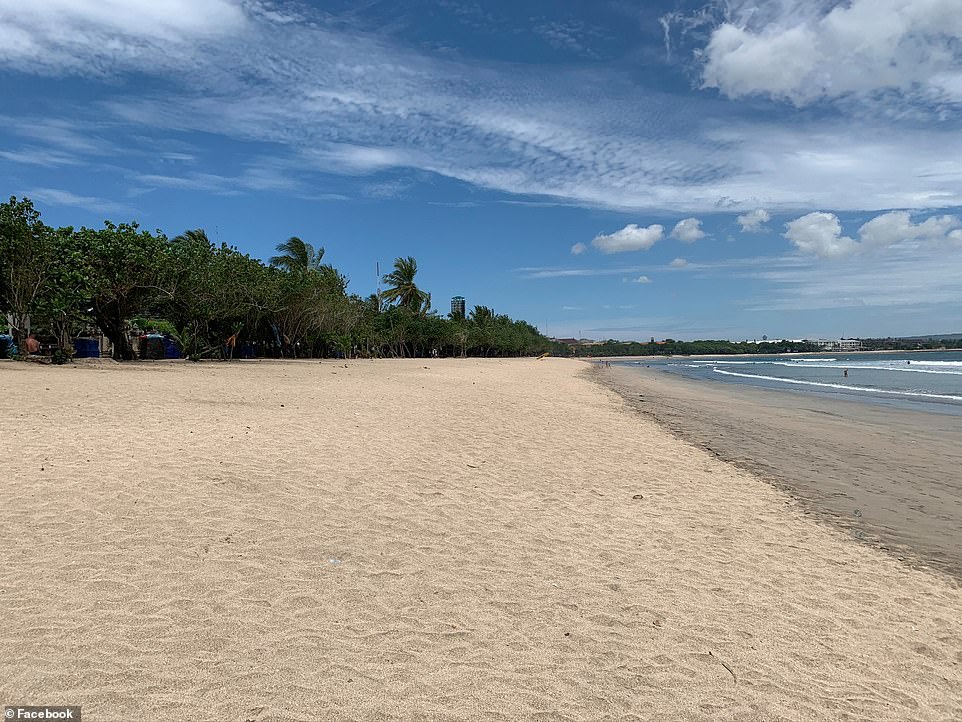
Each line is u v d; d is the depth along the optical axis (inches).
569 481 335.9
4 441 317.4
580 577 202.2
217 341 1471.5
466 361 2623.0
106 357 1198.3
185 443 336.8
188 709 117.7
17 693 118.4
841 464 440.5
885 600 201.2
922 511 317.4
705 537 255.3
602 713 127.6
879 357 5152.6
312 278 1696.6
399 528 232.2
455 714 123.2
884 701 141.0
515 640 156.3
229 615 155.8
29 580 166.1
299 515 233.5
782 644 165.2
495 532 239.3
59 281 896.3
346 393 675.4
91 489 241.9
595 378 1676.9
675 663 150.6
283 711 119.3
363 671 136.0
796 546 252.7
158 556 187.6
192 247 1234.0
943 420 706.2
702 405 892.0
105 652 134.6
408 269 3159.5
